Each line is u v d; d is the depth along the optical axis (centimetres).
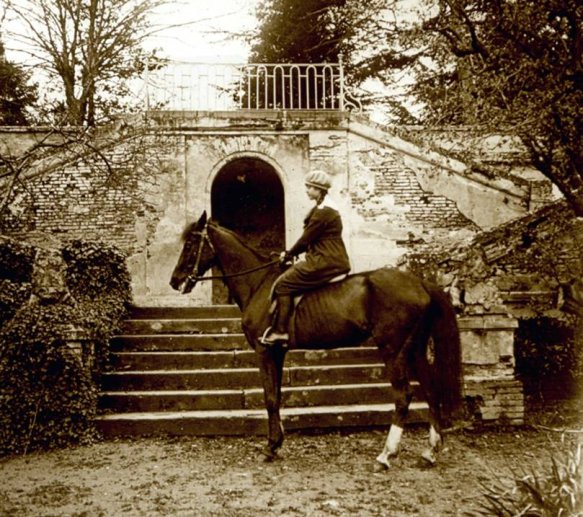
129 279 1122
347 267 696
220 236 743
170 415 806
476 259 862
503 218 1446
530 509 440
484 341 844
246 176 1695
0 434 751
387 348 655
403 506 539
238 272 735
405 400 647
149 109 1439
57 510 544
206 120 1441
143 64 1780
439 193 1451
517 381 830
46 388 772
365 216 1445
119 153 1392
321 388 855
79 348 794
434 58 1070
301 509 537
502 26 905
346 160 1456
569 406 901
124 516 527
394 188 1452
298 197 1450
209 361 938
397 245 1441
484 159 1511
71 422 774
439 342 658
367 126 1461
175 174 1426
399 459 689
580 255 919
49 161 1391
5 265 900
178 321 1035
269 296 711
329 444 756
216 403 844
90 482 624
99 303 998
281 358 715
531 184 1452
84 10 1878
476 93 944
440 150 1405
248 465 675
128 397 839
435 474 631
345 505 545
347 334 676
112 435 790
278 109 1458
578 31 899
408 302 652
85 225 1398
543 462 662
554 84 874
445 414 656
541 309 916
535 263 925
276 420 696
